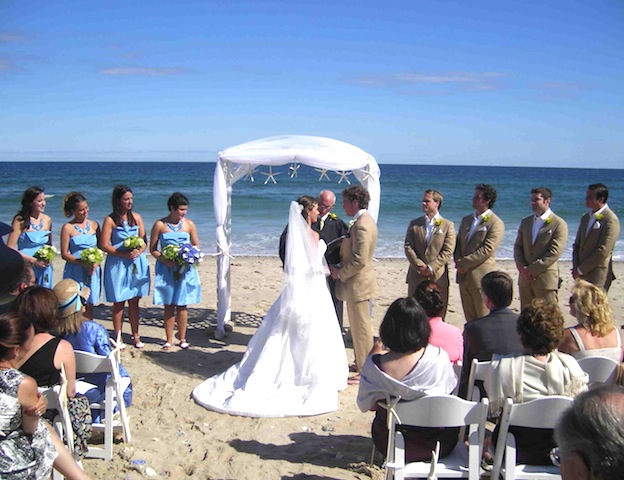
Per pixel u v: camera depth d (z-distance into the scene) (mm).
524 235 7270
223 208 7785
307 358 5820
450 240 7281
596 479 1407
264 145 7684
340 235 7473
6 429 3211
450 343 4602
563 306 10406
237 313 9305
